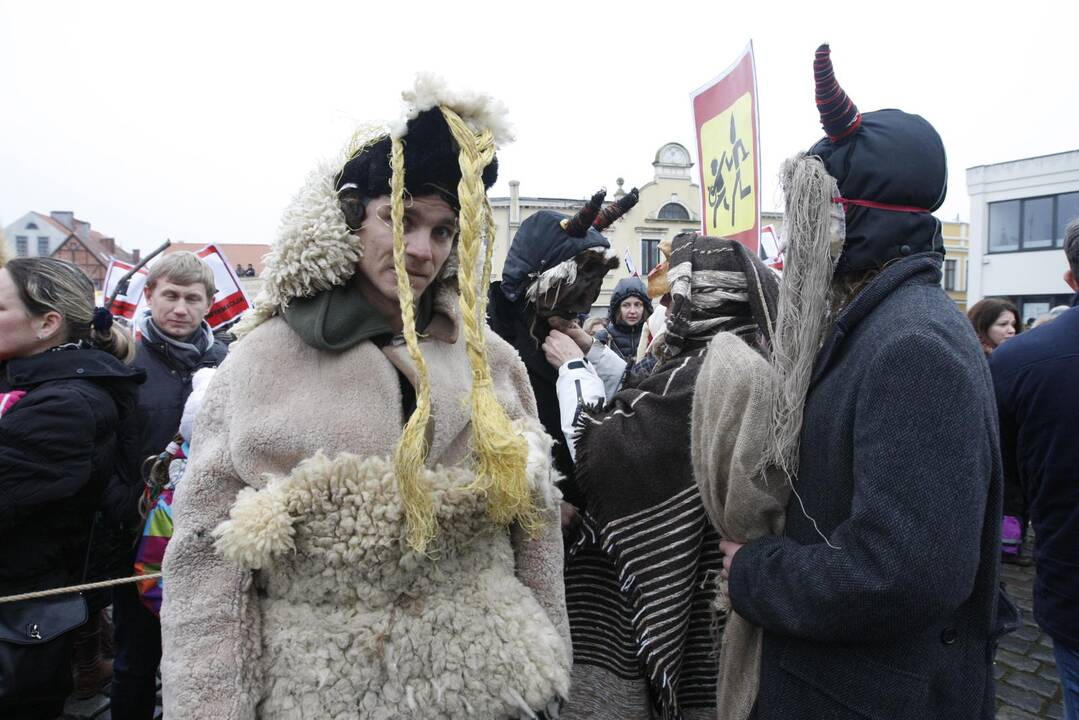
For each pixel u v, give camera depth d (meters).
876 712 0.99
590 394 1.64
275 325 1.06
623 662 1.58
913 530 0.90
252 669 0.96
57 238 35.28
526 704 1.04
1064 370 1.58
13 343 1.76
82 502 1.76
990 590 1.04
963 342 0.98
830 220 1.10
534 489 1.10
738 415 1.16
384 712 0.96
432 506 0.96
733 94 2.59
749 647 1.20
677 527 1.37
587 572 1.66
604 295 22.16
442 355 1.15
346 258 1.03
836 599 0.96
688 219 22.59
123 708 2.07
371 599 1.00
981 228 16.81
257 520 0.90
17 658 1.57
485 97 0.97
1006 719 2.68
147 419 2.33
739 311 1.49
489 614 1.06
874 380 0.97
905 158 1.07
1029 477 1.67
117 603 2.05
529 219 1.89
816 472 1.07
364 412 1.03
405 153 0.97
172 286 2.46
